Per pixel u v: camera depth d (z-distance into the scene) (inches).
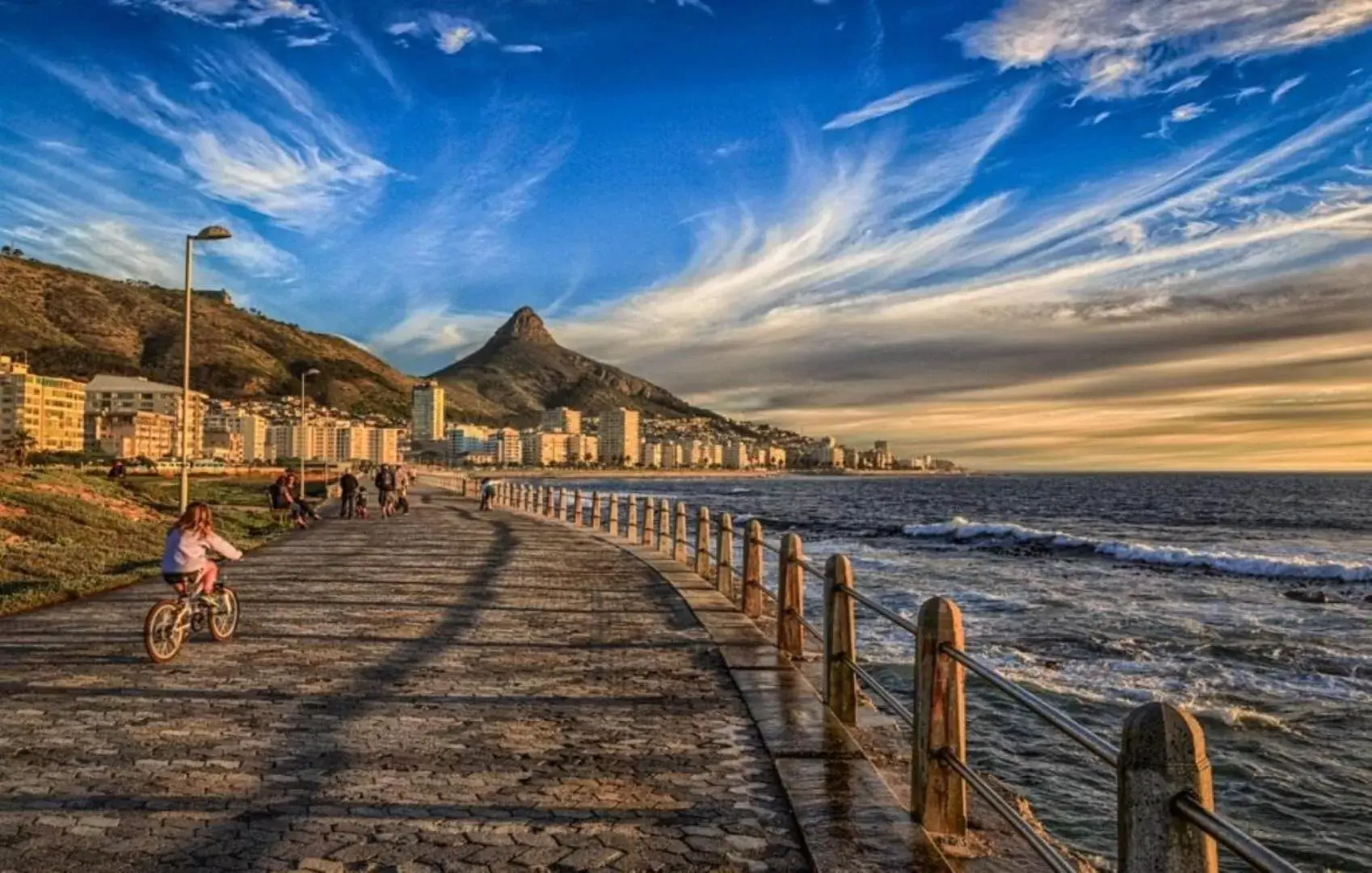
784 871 164.4
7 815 187.5
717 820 188.2
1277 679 549.6
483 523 1244.5
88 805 193.2
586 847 174.2
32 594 488.1
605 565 701.3
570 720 264.1
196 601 363.6
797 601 350.6
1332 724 464.1
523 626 427.8
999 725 461.4
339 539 961.5
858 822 183.0
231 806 193.5
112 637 389.1
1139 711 100.3
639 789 206.8
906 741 246.4
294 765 220.5
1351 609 810.8
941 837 177.8
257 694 290.8
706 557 620.7
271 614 460.1
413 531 1084.5
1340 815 365.1
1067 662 593.0
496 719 265.1
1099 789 383.9
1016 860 169.6
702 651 370.6
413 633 406.6
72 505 968.3
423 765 222.4
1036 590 932.0
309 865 165.0
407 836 178.9
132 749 232.5
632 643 385.4
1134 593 917.8
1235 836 85.6
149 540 917.8
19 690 294.2
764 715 265.0
